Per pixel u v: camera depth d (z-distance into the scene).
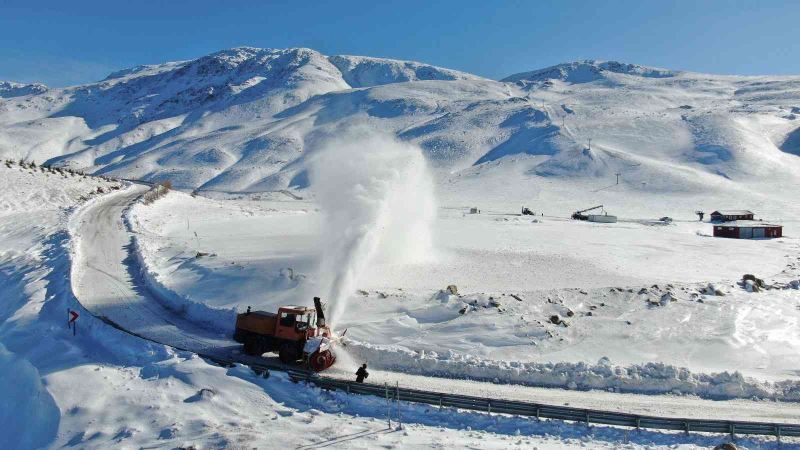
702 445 16.84
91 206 68.94
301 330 23.23
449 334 26.52
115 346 24.80
